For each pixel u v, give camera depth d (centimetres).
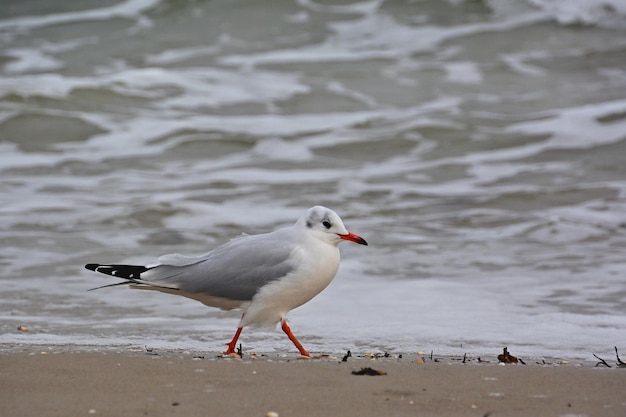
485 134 1897
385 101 2114
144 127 1967
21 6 2777
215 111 2061
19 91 2100
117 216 1452
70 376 641
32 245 1295
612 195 1548
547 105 2047
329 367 688
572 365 746
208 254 812
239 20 2608
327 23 2580
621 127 1888
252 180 1669
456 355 802
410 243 1326
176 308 1005
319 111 2064
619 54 2341
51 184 1642
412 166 1756
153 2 2739
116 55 2408
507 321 950
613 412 566
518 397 601
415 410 566
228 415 545
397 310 1000
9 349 786
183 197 1555
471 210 1496
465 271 1185
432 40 2458
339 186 1631
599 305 1017
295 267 774
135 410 552
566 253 1270
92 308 997
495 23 2534
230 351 788
